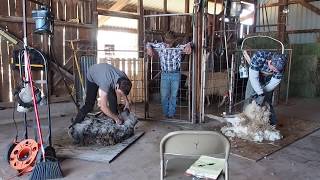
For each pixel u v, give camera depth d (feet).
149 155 11.04
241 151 11.35
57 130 14.03
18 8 16.49
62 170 9.58
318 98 24.43
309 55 25.27
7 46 16.21
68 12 18.38
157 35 23.02
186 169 6.55
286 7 22.26
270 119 14.02
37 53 9.28
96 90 12.69
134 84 20.86
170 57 15.81
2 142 12.33
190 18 25.29
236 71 17.98
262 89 13.12
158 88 21.89
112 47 22.95
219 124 15.29
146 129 14.43
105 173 9.45
